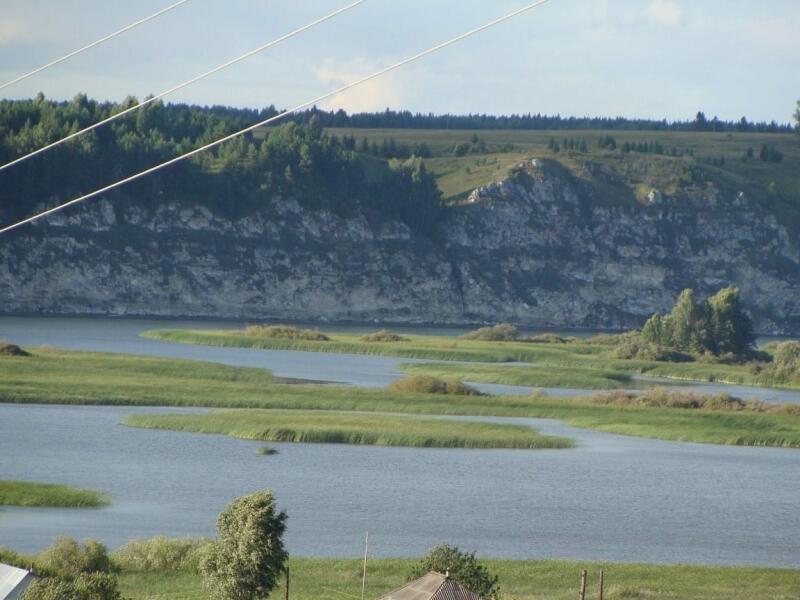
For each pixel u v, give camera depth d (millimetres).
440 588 182625
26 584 192875
